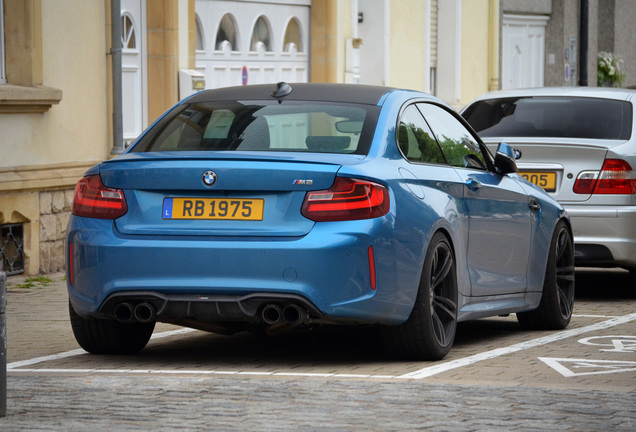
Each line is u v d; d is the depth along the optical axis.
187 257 8.73
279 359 9.68
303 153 9.06
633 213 13.95
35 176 15.94
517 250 11.16
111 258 8.91
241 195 8.76
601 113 14.80
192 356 9.88
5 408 7.09
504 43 35.28
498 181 10.98
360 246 8.62
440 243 9.51
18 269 15.92
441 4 30.88
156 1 19.02
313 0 24.11
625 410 7.34
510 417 7.10
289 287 8.58
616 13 43.62
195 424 6.85
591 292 15.33
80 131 17.11
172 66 19.11
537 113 15.02
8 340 10.88
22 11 15.94
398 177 9.10
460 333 11.59
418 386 8.06
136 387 8.00
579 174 14.08
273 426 6.80
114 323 9.68
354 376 8.60
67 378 8.40
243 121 9.60
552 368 9.21
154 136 9.72
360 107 9.65
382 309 8.81
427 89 29.66
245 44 22.00
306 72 24.22
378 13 27.06
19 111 15.67
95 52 17.41
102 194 9.09
